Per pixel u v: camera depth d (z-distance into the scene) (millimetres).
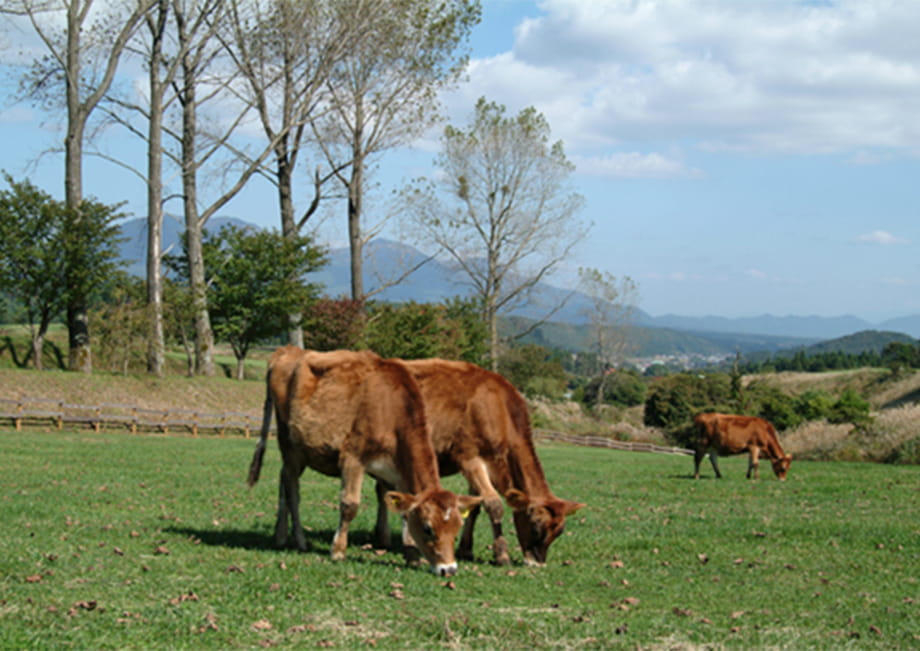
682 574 9578
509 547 10961
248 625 6469
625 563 10180
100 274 36969
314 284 44219
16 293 36281
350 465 9102
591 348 84125
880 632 7086
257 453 10164
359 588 7801
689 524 13367
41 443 24297
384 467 9078
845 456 36281
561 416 63156
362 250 47625
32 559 8320
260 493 15320
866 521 13898
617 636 6621
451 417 9789
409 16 40062
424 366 9992
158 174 38469
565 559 10312
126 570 8102
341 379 9172
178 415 35219
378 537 10648
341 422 9109
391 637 6395
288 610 6930
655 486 20766
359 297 46844
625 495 18266
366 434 9031
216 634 6219
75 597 6965
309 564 8727
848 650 6562
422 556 9273
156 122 38281
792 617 7570
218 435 35625
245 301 42906
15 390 33094
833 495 18812
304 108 40469
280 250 42281
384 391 9047
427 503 8461
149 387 37469
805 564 10273
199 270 41156
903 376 90500
